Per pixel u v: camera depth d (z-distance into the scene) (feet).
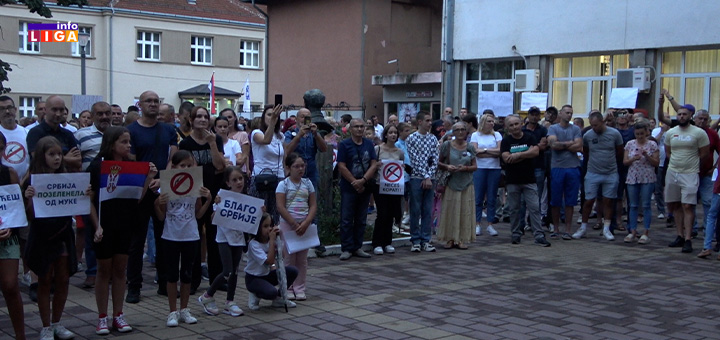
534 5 62.44
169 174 20.48
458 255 33.45
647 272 29.48
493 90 67.77
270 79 101.14
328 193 35.58
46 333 19.30
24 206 18.25
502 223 44.98
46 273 19.01
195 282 25.40
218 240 22.41
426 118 34.04
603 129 37.65
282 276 22.61
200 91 142.00
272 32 100.27
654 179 36.81
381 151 33.06
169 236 20.90
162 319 21.98
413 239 34.45
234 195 22.09
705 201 34.55
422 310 23.06
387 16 88.99
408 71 91.20
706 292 25.88
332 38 91.15
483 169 39.27
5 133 24.88
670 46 54.29
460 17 68.85
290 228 24.12
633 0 56.03
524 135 36.19
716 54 53.01
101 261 20.04
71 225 19.62
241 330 20.76
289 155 24.79
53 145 18.95
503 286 26.71
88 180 19.36
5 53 127.34
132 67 137.90
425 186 33.88
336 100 90.94
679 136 34.40
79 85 134.51
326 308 23.31
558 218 38.73
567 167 37.86
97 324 21.26
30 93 130.21
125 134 20.26
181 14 142.61
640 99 56.80
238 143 31.96
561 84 62.39
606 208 38.45
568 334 20.38
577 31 59.52
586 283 27.27
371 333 20.42
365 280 27.76
